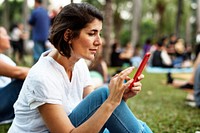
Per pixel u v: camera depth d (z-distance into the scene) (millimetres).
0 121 4031
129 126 2457
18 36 14758
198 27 27453
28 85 2326
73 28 2299
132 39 29406
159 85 9344
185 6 31156
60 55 2428
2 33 4180
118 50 17594
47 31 9258
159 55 13250
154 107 5934
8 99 3891
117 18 36812
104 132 2555
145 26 42938
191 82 7012
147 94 7648
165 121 4781
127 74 2252
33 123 2393
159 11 34281
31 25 9336
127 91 2486
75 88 2568
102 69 6195
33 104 2311
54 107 2289
